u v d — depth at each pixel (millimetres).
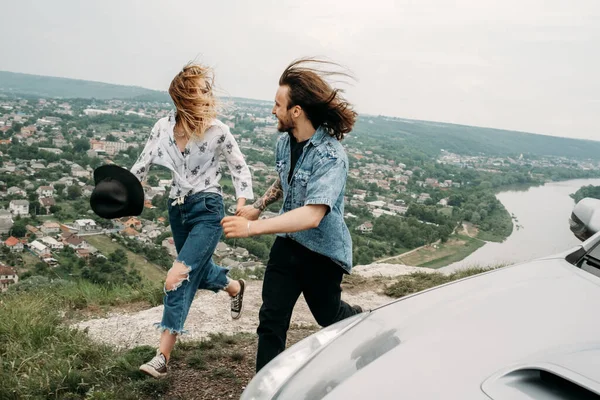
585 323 1349
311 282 2342
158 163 2635
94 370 2717
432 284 5492
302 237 2287
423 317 1551
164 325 2545
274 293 2322
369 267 6699
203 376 2758
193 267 2584
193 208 2633
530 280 1730
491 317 1438
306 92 2197
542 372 1067
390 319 1624
